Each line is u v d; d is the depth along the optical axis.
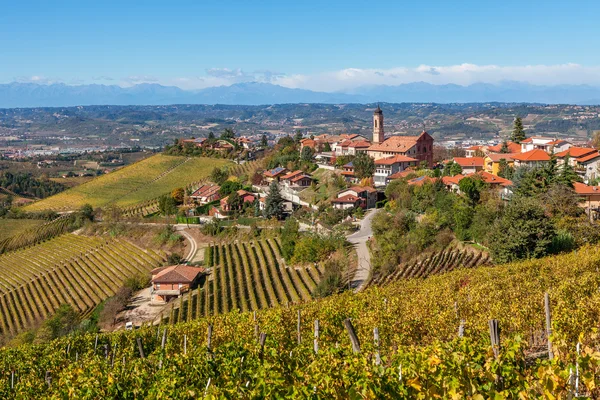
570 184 66.94
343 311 34.91
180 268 77.44
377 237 73.75
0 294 88.62
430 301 33.88
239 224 103.25
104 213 123.38
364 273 64.38
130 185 161.25
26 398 26.33
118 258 96.56
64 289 85.88
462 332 21.84
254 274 74.38
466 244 62.78
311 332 31.19
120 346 36.47
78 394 22.53
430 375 15.14
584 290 33.03
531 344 27.34
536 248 52.50
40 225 125.69
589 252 48.03
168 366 23.84
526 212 53.59
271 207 104.69
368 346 21.45
